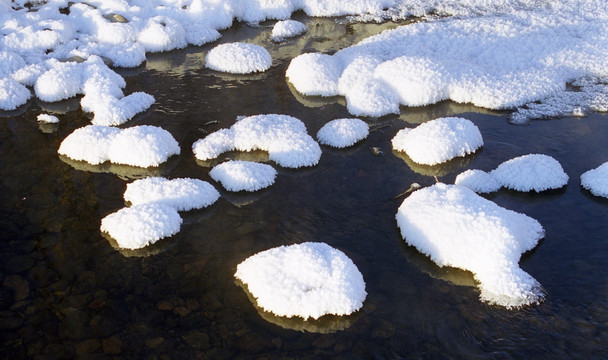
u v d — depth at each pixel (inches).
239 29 317.4
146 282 156.9
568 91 252.7
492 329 142.6
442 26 301.3
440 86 243.3
